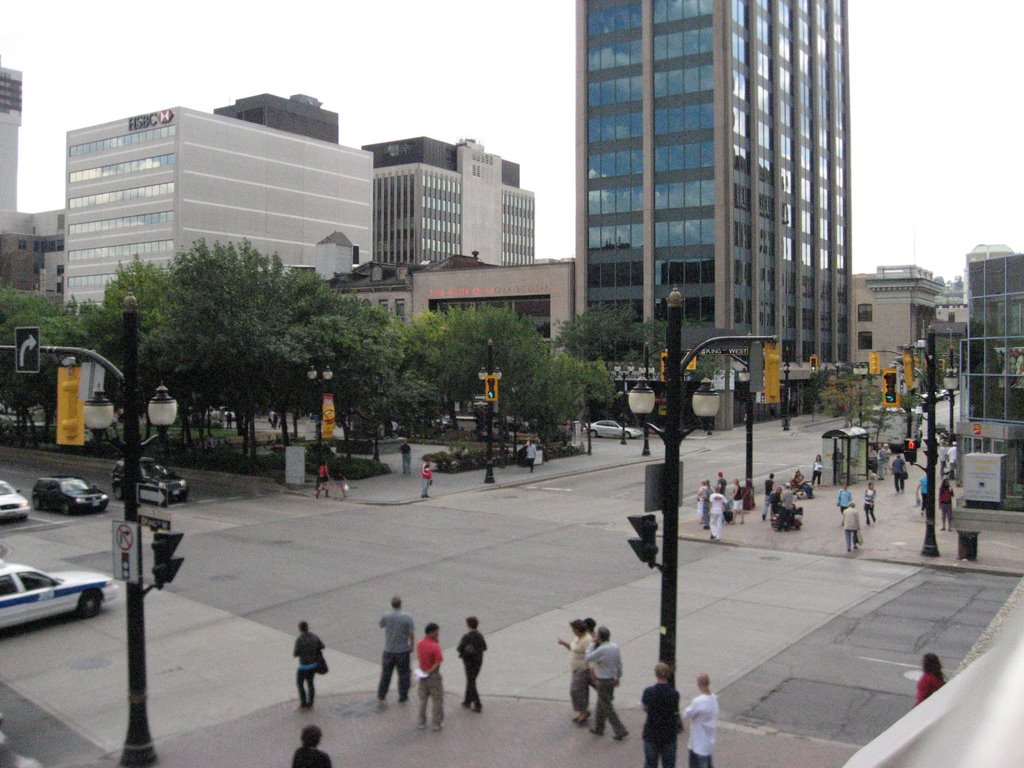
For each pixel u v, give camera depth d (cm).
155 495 1184
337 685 1471
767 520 3167
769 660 1574
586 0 8288
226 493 3912
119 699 1425
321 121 13675
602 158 8225
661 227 7944
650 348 7150
